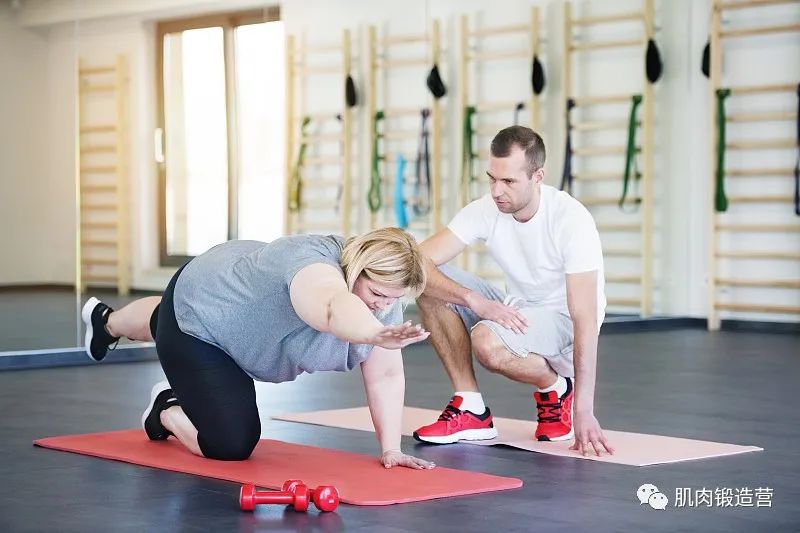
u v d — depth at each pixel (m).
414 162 7.87
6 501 2.75
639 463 3.27
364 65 7.67
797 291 8.34
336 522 2.53
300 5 7.36
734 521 2.59
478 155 8.06
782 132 8.31
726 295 8.66
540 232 3.54
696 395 4.88
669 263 8.80
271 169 7.27
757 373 5.72
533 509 2.68
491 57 8.09
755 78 8.44
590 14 8.43
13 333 6.16
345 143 7.61
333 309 2.49
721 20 8.53
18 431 3.88
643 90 8.54
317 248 2.82
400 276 2.61
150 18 6.67
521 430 3.89
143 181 6.65
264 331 2.98
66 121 6.36
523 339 3.55
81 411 4.39
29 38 6.23
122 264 6.57
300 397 4.84
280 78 7.30
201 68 6.91
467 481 2.95
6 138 6.16
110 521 2.54
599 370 5.85
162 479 3.00
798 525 2.56
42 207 6.27
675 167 8.77
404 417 4.20
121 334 3.81
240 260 3.06
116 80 6.54
